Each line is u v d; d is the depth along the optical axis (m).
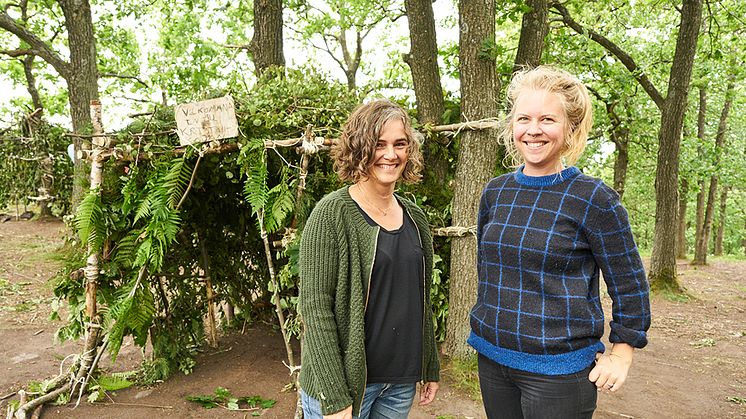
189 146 2.99
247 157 3.00
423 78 4.26
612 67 7.87
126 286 3.17
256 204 2.90
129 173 3.06
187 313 3.80
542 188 1.60
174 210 3.07
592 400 1.54
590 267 1.57
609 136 9.45
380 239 1.64
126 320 3.11
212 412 3.10
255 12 5.48
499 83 3.89
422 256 1.79
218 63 8.73
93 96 7.16
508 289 1.59
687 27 7.15
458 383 3.49
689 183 10.57
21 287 6.30
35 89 12.16
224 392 3.29
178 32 8.77
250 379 3.53
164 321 3.63
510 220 1.61
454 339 3.82
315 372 1.53
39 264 7.46
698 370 4.34
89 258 3.12
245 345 4.20
